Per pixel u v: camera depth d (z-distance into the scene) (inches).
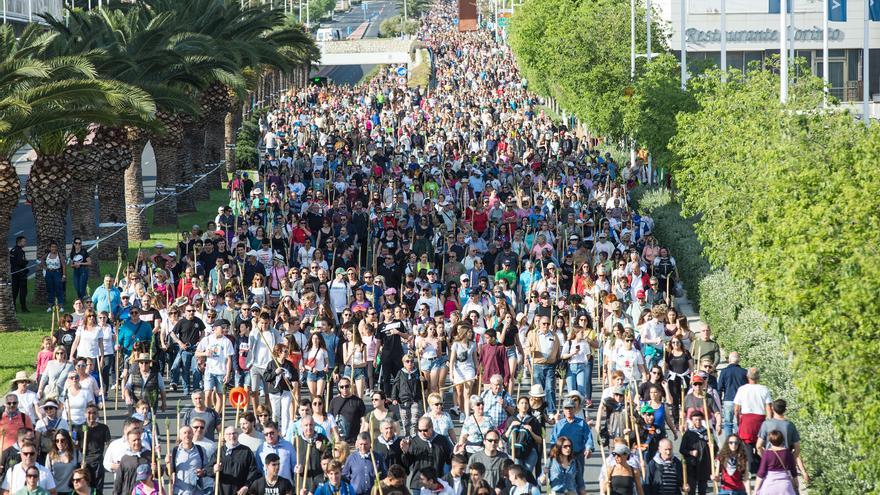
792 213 1589.6
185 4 3742.6
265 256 2650.1
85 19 3186.5
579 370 1909.4
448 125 5462.6
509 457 1408.7
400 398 1796.3
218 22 3796.8
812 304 1411.2
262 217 3117.6
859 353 1264.8
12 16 5036.9
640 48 4699.8
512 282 2522.1
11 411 1496.1
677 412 1808.6
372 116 5910.4
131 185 3454.7
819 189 1658.5
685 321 1911.9
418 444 1416.1
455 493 1354.6
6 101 2283.5
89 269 2972.4
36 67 2299.5
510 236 3036.4
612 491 1393.9
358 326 1942.7
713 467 1441.9
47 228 2765.7
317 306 2135.8
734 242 2277.3
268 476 1338.6
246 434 1441.9
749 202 2234.3
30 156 5032.0
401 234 2901.1
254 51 3686.0
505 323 1948.8
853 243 1358.3
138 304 2182.6
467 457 1465.3
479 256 2790.4
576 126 6378.0
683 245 3031.5
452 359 1878.7
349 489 1346.0
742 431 1600.6
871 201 1412.4
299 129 5167.3
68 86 2340.1
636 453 1419.8
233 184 3639.3
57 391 1742.1
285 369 1758.1
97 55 2652.6
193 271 2383.1
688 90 3659.0
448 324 2086.6
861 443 1261.1
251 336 1862.7
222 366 1887.3
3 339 2439.7
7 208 2490.2
